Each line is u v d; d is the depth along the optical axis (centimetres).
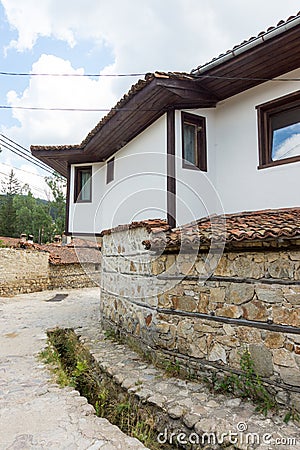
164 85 614
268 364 416
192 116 709
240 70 612
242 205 676
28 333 821
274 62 588
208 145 723
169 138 677
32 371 539
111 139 863
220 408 408
